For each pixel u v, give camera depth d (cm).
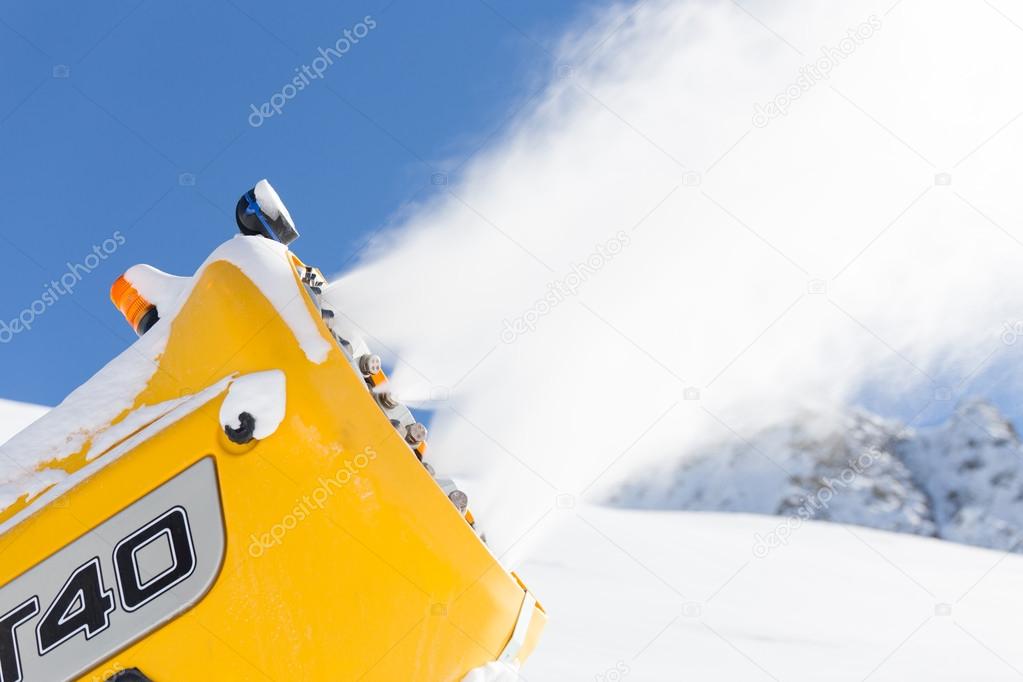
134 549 204
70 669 201
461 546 208
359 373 215
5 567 209
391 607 204
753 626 669
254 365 208
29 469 221
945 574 1177
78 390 228
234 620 200
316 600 201
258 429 196
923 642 665
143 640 200
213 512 201
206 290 224
